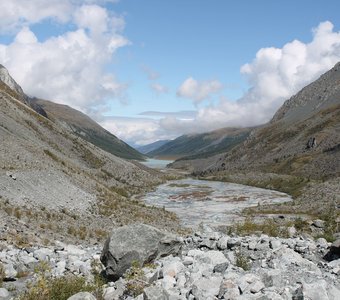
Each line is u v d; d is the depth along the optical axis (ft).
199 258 51.24
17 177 135.03
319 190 231.09
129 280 41.50
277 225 117.39
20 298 41.39
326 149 557.74
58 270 54.65
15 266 56.95
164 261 50.16
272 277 39.32
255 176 473.26
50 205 129.80
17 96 503.20
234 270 45.68
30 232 89.92
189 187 408.05
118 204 178.19
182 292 37.42
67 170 203.00
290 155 631.97
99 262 57.88
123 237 51.19
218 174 623.36
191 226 173.27
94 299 36.88
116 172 377.71
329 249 58.08
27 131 306.14
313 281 40.52
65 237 98.22
